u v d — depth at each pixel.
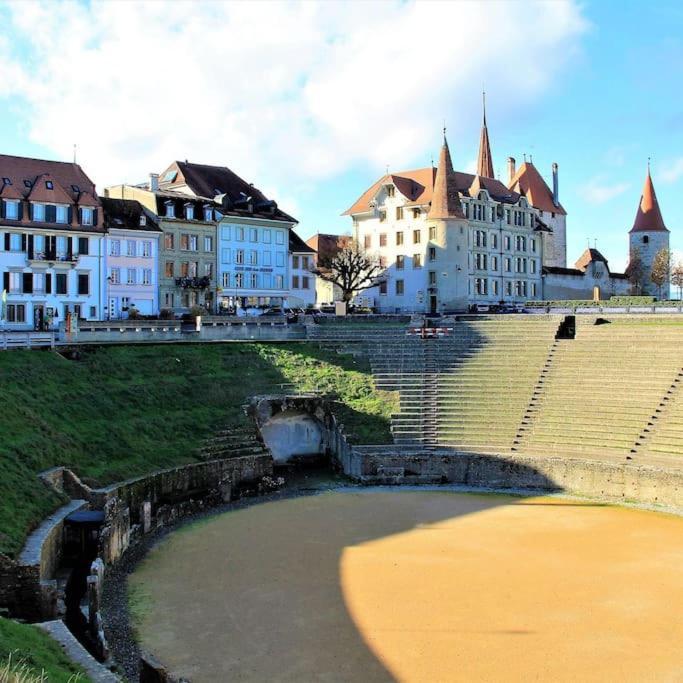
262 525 44.66
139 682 25.16
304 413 61.31
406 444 57.72
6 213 78.50
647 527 43.25
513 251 121.06
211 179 106.00
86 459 45.25
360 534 42.66
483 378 65.25
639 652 27.55
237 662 27.03
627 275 147.75
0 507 35.00
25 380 51.25
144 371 60.44
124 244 88.69
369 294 116.75
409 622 30.34
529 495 51.53
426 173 116.25
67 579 34.59
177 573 36.16
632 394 57.84
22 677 19.69
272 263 107.06
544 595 33.06
